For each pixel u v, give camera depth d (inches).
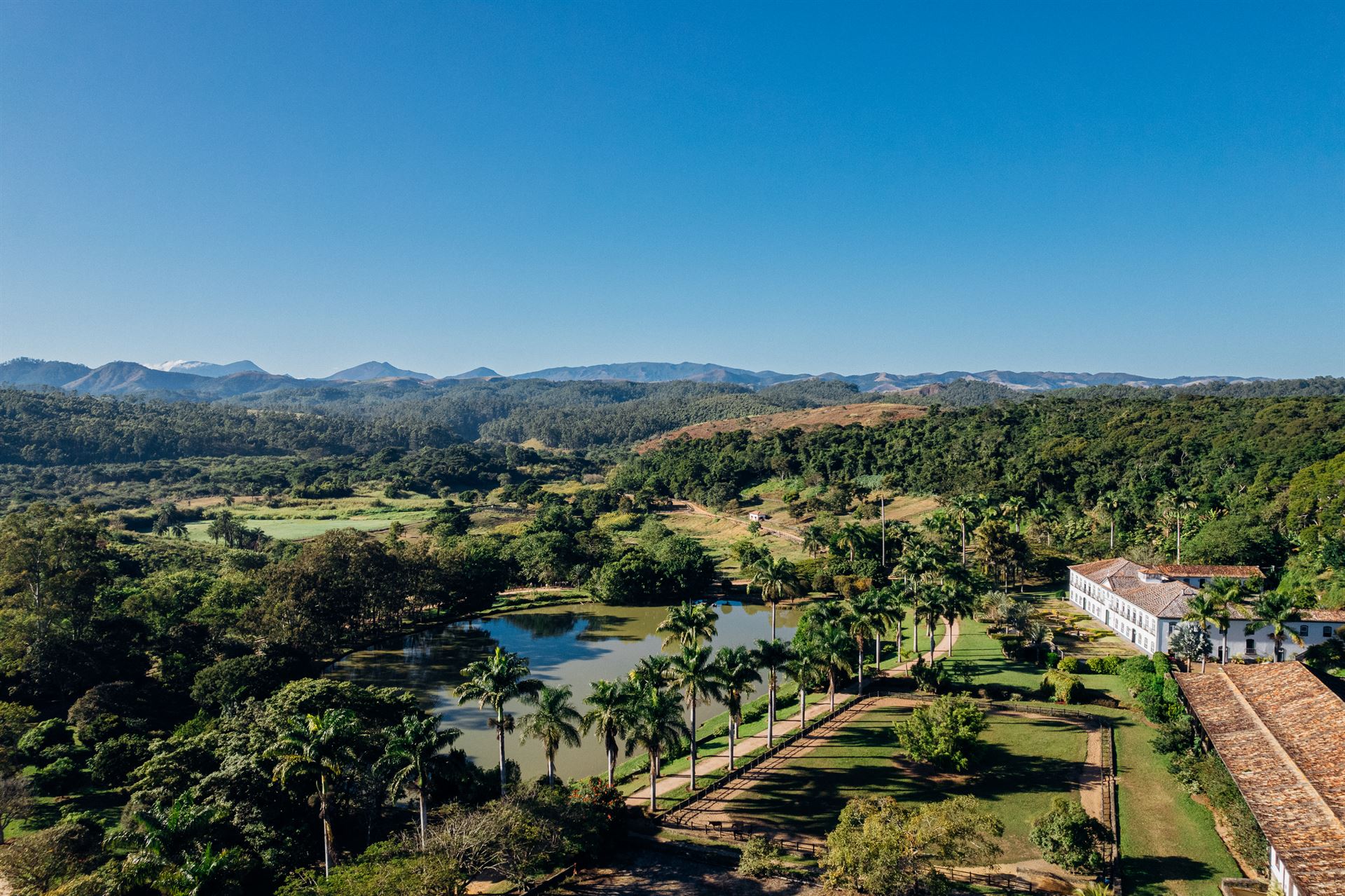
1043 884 1937.7
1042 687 3403.1
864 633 3533.5
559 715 2333.9
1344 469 5113.2
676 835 2265.0
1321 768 1786.4
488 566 5959.6
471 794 2324.1
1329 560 4372.5
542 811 2054.6
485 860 1929.1
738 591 6254.9
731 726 2647.6
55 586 3560.5
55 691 3358.8
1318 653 3472.0
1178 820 2251.5
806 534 6879.9
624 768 2817.4
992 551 5634.8
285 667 3371.1
